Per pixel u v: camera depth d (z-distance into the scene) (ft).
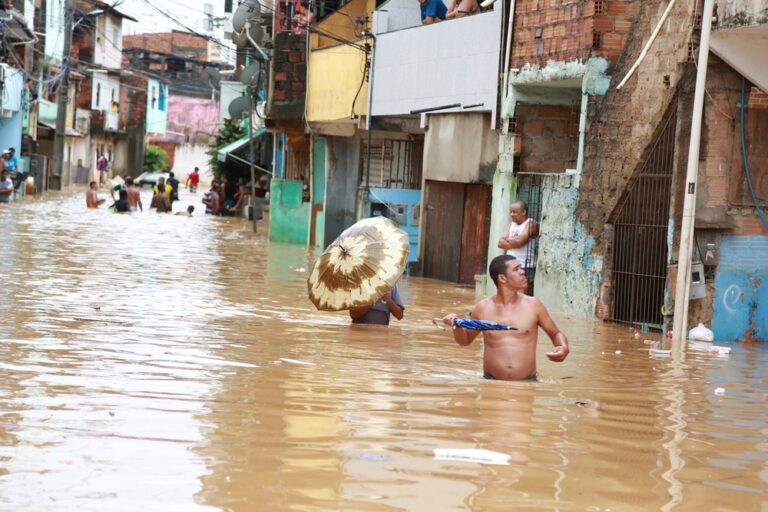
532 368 31.37
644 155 47.75
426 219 73.82
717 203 45.16
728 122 44.96
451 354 36.24
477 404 26.32
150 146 291.17
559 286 54.60
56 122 192.24
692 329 44.39
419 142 86.02
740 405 28.25
